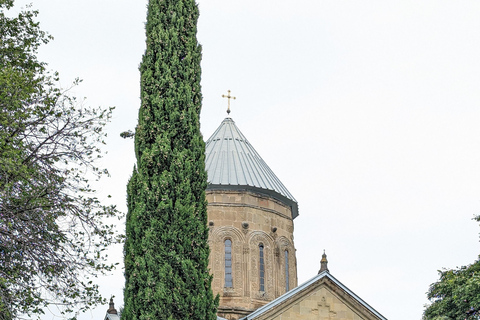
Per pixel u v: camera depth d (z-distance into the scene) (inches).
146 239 1021.8
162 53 1167.6
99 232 805.2
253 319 1258.6
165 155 1085.1
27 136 797.2
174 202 1066.7
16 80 772.0
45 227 769.6
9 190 730.2
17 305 750.5
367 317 1327.5
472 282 1299.2
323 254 1378.0
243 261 1563.7
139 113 1131.9
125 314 1000.2
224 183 1611.7
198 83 1189.7
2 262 751.1
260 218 1624.0
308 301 1307.8
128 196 1077.8
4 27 909.2
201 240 1064.8
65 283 775.1
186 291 1008.9
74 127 816.9
